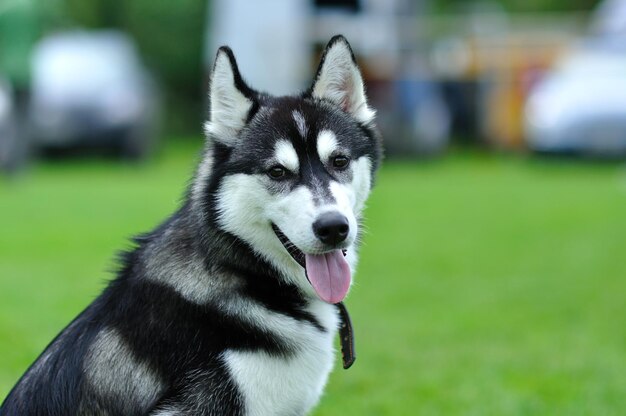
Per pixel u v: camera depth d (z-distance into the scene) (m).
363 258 12.35
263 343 5.05
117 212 15.31
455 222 15.15
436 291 10.66
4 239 12.98
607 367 7.90
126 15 34.97
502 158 26.03
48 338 8.39
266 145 5.30
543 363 8.08
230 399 4.95
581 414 6.78
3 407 5.04
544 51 27.06
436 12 37.31
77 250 12.35
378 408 7.00
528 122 24.00
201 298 5.02
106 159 24.33
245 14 24.62
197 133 35.59
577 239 13.60
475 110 27.94
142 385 4.98
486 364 8.02
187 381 4.94
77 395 4.90
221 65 5.37
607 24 24.14
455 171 23.11
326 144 5.38
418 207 16.75
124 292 5.16
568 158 22.19
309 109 5.49
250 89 5.55
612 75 22.22
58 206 15.85
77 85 22.41
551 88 22.75
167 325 5.00
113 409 4.96
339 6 25.19
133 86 23.27
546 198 17.72
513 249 12.95
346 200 5.24
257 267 5.24
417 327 9.17
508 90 26.64
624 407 6.92
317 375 5.26
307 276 5.16
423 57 25.27
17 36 17.81
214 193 5.26
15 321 8.91
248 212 5.22
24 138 18.61
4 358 7.82
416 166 24.19
